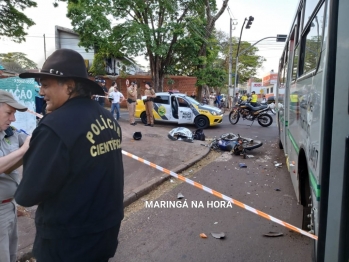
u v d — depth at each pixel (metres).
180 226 4.12
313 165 2.62
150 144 8.91
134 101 12.79
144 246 3.60
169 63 23.80
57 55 1.71
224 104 31.47
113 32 20.12
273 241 3.70
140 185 5.44
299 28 4.42
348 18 2.07
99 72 25.27
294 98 4.54
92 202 1.62
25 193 1.50
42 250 1.65
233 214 4.50
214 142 9.33
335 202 2.13
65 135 1.52
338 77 2.09
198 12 22.53
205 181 6.13
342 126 2.09
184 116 13.59
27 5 14.73
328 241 2.16
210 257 3.37
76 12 19.42
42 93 1.75
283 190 5.57
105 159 1.69
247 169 7.07
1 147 2.28
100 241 1.68
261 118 14.57
